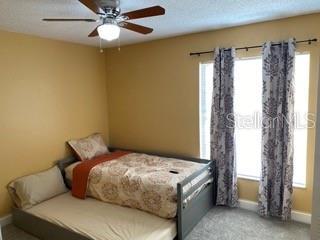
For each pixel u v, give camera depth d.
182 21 2.83
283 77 2.83
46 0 2.10
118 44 3.96
